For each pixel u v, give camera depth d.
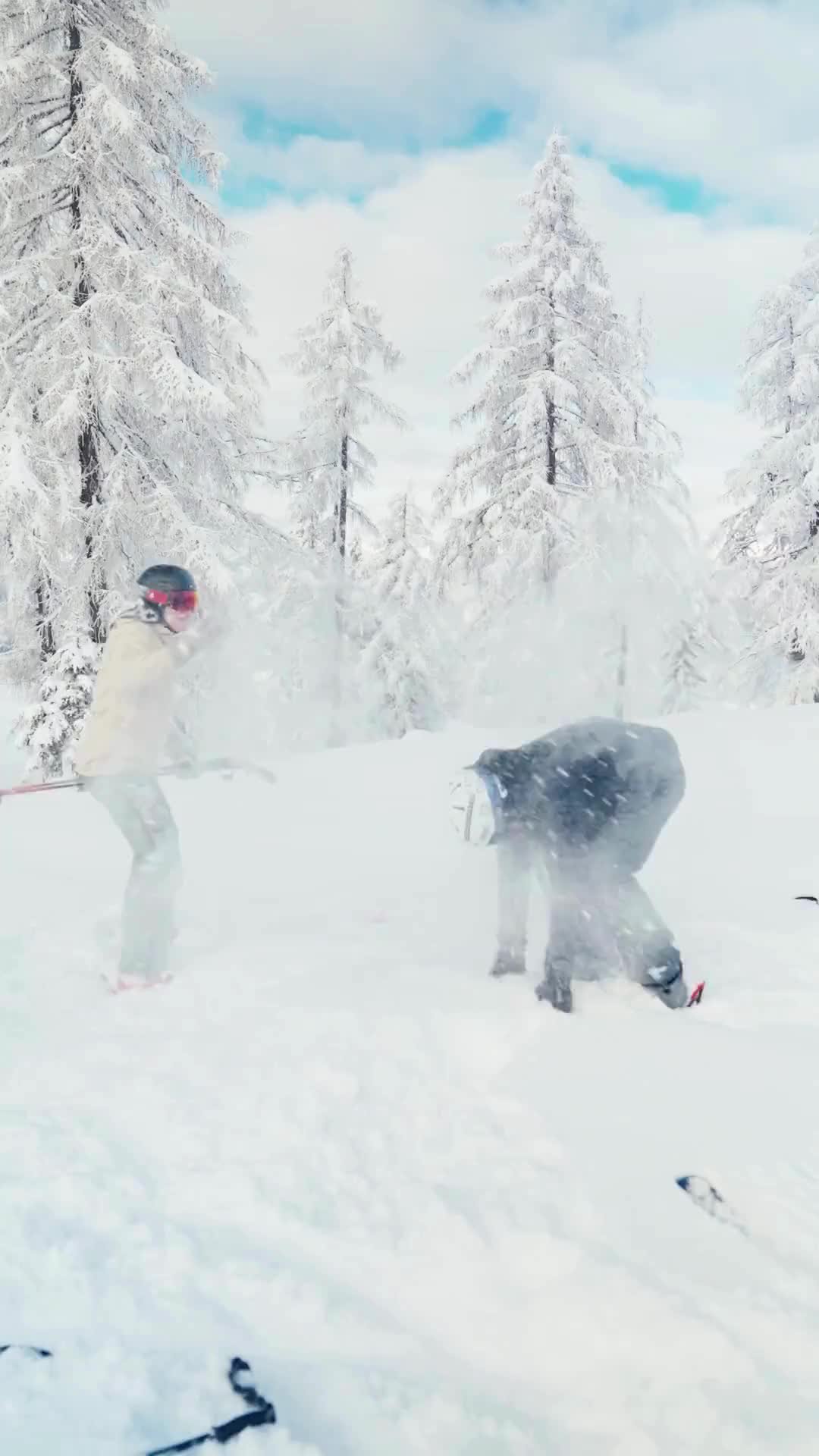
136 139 10.38
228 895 4.52
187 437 11.35
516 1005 2.86
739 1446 1.31
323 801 7.84
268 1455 1.28
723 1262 1.70
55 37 10.66
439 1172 2.03
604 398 14.96
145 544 11.04
